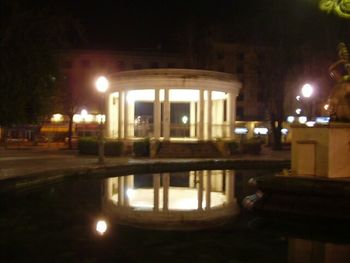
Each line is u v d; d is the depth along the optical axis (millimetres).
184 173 24688
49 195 16047
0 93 17188
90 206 13867
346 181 10625
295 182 10922
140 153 31844
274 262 7957
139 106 66188
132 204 14328
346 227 10172
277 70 41062
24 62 17688
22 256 8219
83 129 59562
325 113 13812
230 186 19141
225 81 35250
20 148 43000
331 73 12555
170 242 9289
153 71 33594
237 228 10586
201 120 33906
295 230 10344
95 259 8031
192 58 56562
